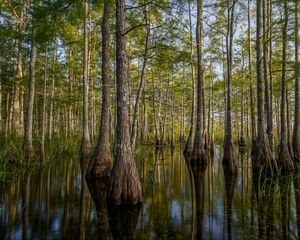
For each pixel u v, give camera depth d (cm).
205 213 579
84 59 1485
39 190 790
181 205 643
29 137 1175
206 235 457
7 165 1056
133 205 633
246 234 461
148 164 1427
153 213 582
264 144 1040
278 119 2375
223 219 539
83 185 876
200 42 1450
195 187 856
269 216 555
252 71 1811
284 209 602
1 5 1397
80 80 2362
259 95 1073
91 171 990
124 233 471
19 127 1463
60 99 2044
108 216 563
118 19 680
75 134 2014
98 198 709
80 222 527
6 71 1448
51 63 1752
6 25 1346
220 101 3288
